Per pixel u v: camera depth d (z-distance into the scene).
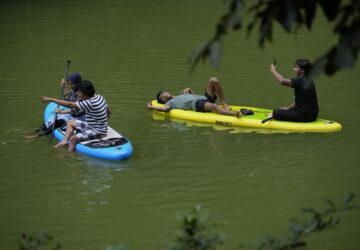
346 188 21.61
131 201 21.08
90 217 19.97
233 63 41.34
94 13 60.09
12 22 56.56
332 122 28.14
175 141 27.16
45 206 20.86
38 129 28.70
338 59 6.55
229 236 18.28
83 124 26.14
